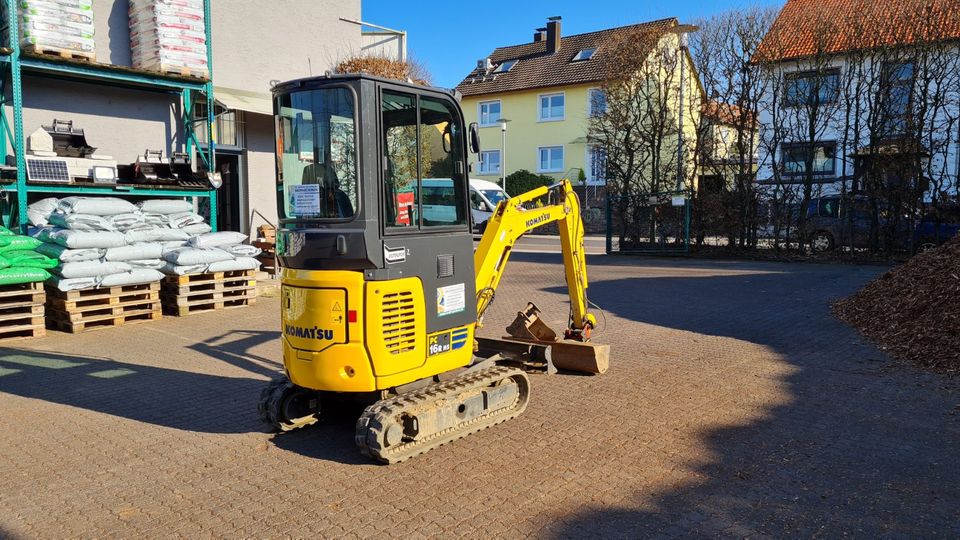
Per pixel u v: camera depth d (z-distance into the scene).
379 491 4.67
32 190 10.95
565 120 38.75
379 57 19.61
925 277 9.38
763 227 20.25
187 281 10.97
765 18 20.02
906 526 4.07
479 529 4.11
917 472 4.85
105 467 5.13
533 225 6.91
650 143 21.78
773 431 5.73
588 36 41.47
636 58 21.59
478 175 42.31
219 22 15.77
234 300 11.90
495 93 40.75
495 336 9.77
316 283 4.99
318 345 5.02
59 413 6.36
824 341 8.99
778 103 20.08
